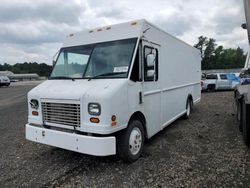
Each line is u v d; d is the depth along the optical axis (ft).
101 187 11.82
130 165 14.32
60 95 13.65
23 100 52.60
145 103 16.02
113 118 12.66
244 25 16.08
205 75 66.28
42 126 15.01
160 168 13.71
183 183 11.86
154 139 19.36
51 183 12.37
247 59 21.17
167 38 19.92
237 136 19.52
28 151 17.39
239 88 20.53
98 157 15.72
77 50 16.55
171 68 21.12
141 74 15.33
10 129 24.50
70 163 14.93
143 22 15.40
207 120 26.23
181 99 24.64
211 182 11.85
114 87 13.04
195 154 15.75
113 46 15.33
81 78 15.21
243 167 13.41
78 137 12.92
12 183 12.51
